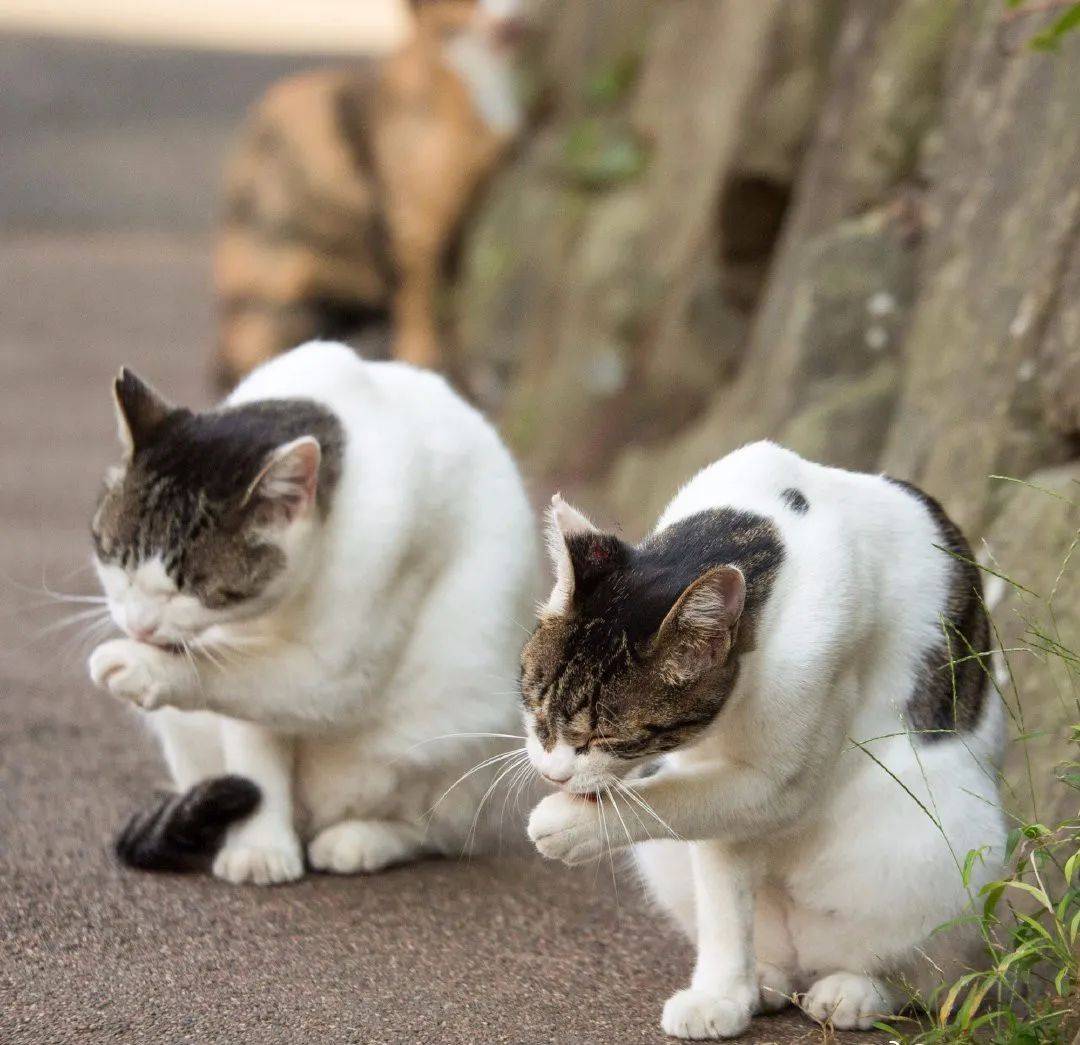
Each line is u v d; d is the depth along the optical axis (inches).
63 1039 162.7
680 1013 167.6
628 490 396.2
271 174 540.7
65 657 295.4
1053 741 195.3
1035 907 179.3
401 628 207.5
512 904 203.5
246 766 208.7
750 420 339.9
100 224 842.2
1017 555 222.1
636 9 510.9
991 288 264.4
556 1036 167.6
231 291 546.3
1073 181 247.9
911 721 175.5
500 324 506.0
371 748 211.8
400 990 177.2
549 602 173.2
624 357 438.0
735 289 404.5
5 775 236.1
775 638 163.9
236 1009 170.6
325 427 205.0
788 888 177.8
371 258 545.3
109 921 190.9
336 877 209.6
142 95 1130.0
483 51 520.7
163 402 208.7
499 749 216.8
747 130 379.6
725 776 165.2
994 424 245.6
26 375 564.1
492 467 220.5
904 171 328.5
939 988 165.9
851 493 180.9
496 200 531.8
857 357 316.5
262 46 1334.9
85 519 397.1
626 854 209.9
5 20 1379.2
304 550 195.6
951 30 325.1
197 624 195.6
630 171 480.1
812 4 374.0
